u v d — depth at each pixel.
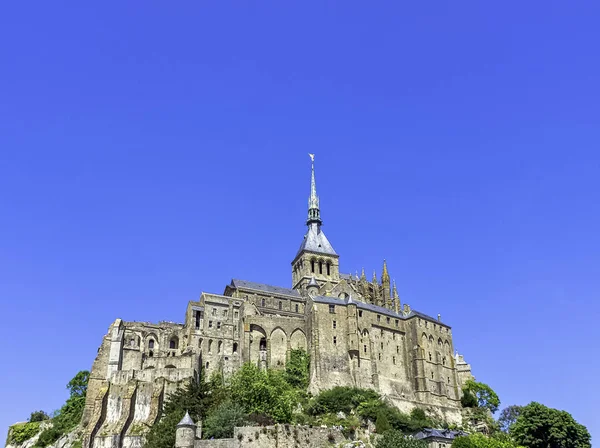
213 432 113.06
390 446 118.94
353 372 171.38
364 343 177.12
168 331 175.75
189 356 165.00
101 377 159.75
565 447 135.12
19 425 171.12
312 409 150.88
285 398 139.50
